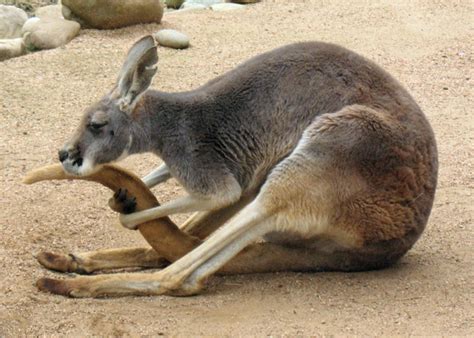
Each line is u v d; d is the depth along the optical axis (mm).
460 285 10930
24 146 16094
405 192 10789
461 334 9602
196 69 20719
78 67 20547
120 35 23062
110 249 11516
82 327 9688
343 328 9695
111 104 10977
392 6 26641
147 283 10516
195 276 10523
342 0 27500
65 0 23156
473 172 15391
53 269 11250
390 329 9703
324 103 10906
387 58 22188
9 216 12977
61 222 12977
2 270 11086
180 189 14648
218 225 11844
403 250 11234
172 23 24547
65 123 17328
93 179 11047
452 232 12828
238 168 11188
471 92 19891
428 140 11031
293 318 9945
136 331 9602
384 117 10766
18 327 9703
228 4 27234
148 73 10805
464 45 23156
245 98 11117
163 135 11102
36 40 21797
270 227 10570
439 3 26734
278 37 23672
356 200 10625
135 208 11086
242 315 10031
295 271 11375
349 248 11070
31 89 19062
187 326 9727
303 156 10500
